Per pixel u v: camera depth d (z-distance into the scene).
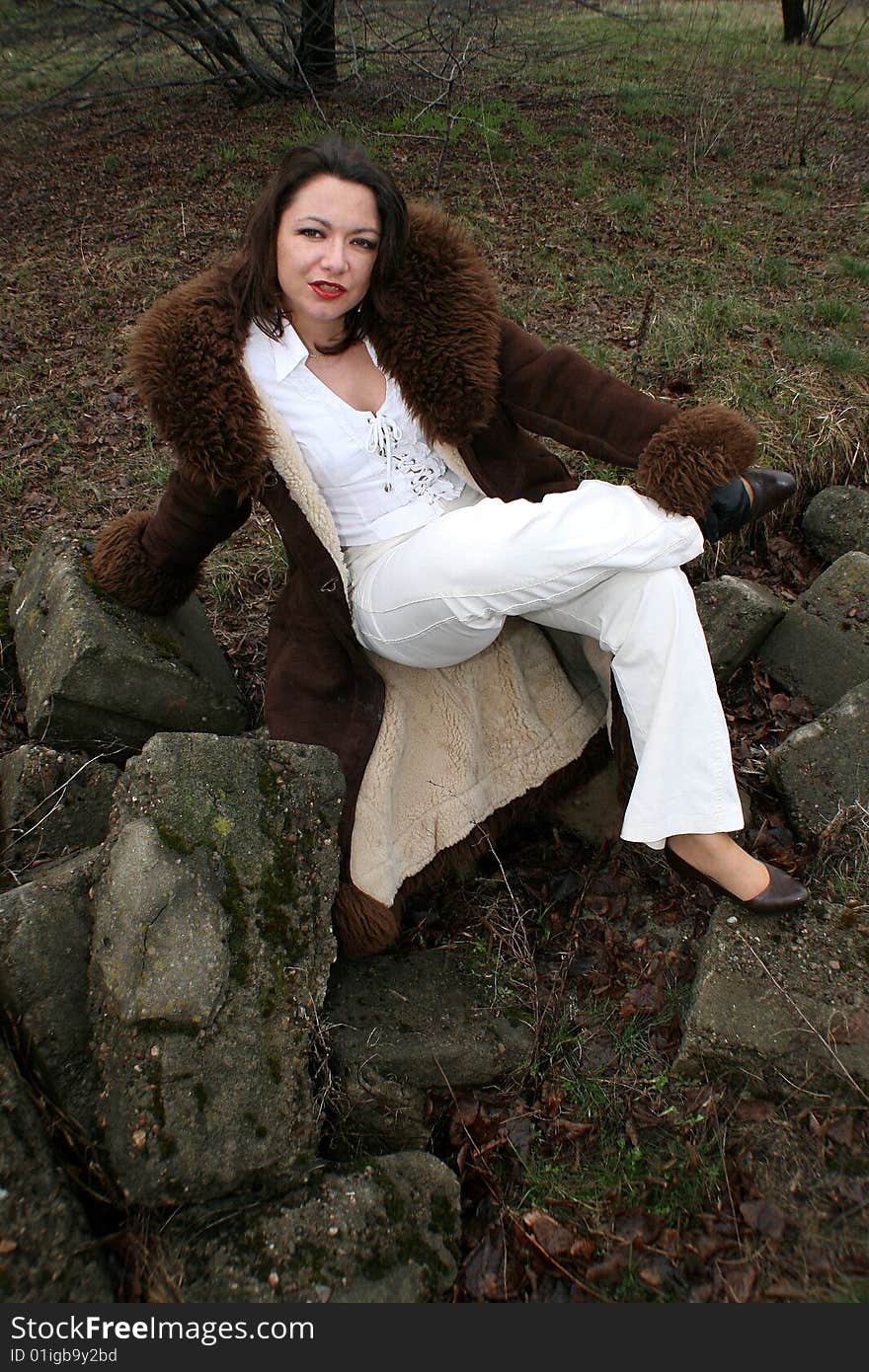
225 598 3.47
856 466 3.85
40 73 10.74
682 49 10.72
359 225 1.98
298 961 2.02
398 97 8.09
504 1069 2.22
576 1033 2.32
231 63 8.58
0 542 3.72
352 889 2.25
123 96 9.66
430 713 2.49
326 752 2.22
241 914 1.99
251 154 7.46
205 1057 1.86
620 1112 2.15
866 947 2.18
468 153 7.07
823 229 5.93
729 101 8.62
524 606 2.15
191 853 1.99
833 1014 2.07
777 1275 1.84
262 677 3.22
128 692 2.62
